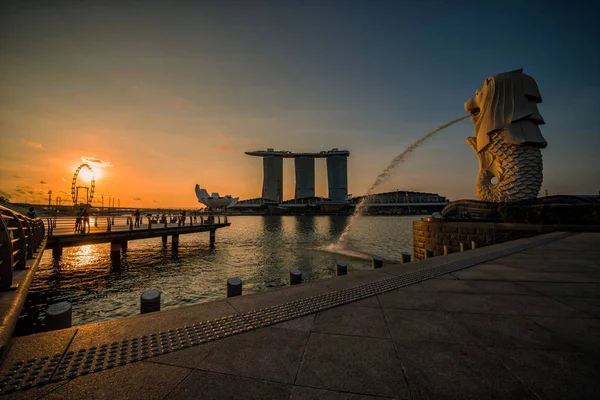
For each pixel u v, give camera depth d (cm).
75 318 1096
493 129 2169
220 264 2175
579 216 1457
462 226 1738
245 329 327
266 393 214
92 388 220
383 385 222
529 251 922
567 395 206
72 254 2702
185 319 354
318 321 356
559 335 310
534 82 2116
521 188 2041
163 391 217
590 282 540
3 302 420
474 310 394
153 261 2327
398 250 2809
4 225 501
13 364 250
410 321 355
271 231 5909
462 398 205
